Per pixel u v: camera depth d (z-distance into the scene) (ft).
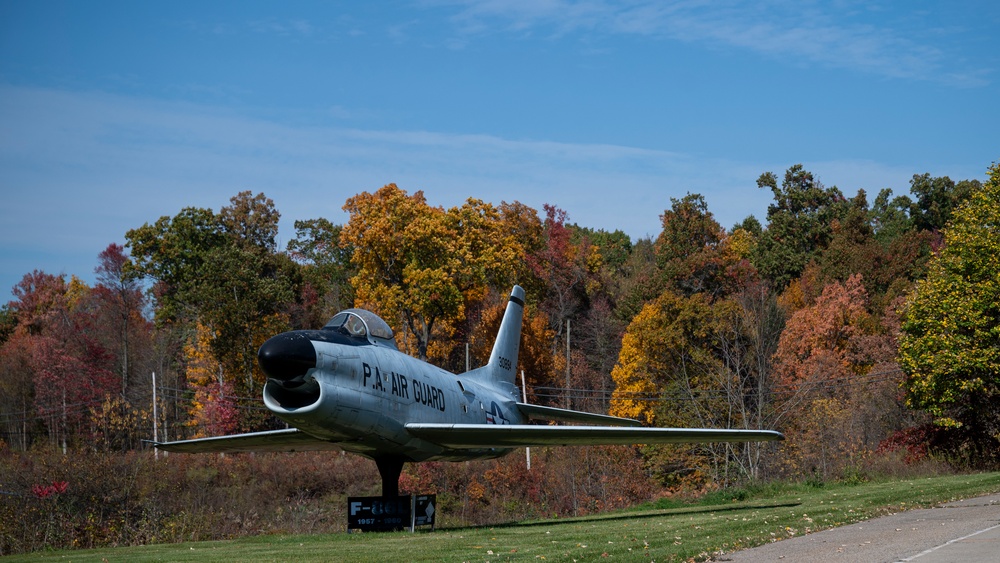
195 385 191.42
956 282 106.42
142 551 54.34
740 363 157.07
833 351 170.30
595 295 274.57
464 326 244.22
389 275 208.95
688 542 44.57
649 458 159.53
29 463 120.16
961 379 104.78
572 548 44.52
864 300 189.98
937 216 272.92
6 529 84.94
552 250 269.23
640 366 176.04
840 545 40.68
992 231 107.24
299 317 219.00
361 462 150.51
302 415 60.80
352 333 67.26
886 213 314.14
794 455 137.18
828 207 287.48
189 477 134.62
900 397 139.44
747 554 39.81
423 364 74.33
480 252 221.46
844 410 138.21
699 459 148.97
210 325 188.85
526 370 217.15
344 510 124.16
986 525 44.98
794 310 217.77
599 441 71.20
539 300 260.62
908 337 110.42
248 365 184.44
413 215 206.80
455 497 138.62
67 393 189.98
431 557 42.52
